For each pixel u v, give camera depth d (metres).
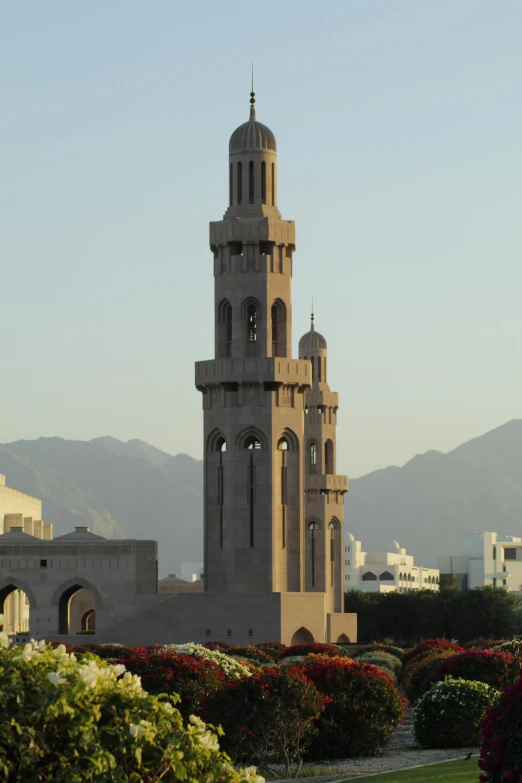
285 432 142.00
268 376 140.50
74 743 23.73
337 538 193.50
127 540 137.75
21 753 23.27
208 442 143.12
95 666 24.78
